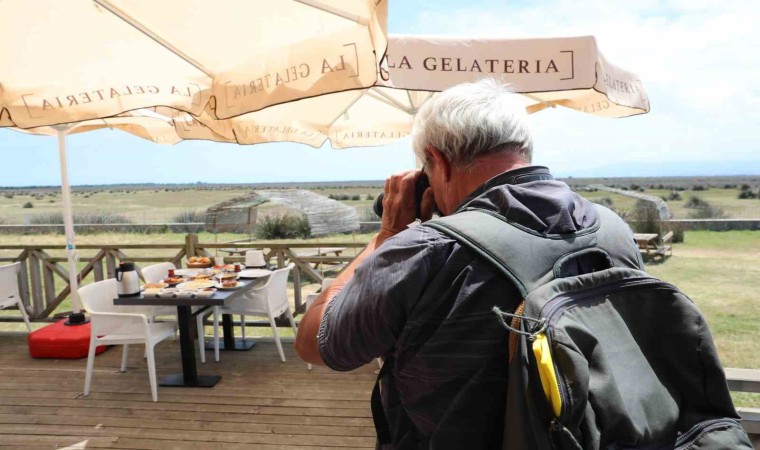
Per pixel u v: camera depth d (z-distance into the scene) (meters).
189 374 3.67
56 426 3.06
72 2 1.71
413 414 0.81
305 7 1.55
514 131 0.85
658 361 0.74
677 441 0.70
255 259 4.65
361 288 0.81
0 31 1.78
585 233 0.81
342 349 0.84
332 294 0.94
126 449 2.79
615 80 2.64
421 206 0.97
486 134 0.84
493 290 0.72
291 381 3.76
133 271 3.59
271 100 1.59
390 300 0.76
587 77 2.34
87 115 1.78
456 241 0.75
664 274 9.18
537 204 0.79
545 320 0.66
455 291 0.73
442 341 0.74
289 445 2.82
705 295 7.54
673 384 0.74
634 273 0.77
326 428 3.02
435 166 0.92
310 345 0.93
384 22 1.27
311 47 1.52
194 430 3.01
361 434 2.95
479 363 0.72
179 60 1.84
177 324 3.79
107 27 1.81
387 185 1.00
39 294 5.31
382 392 0.95
